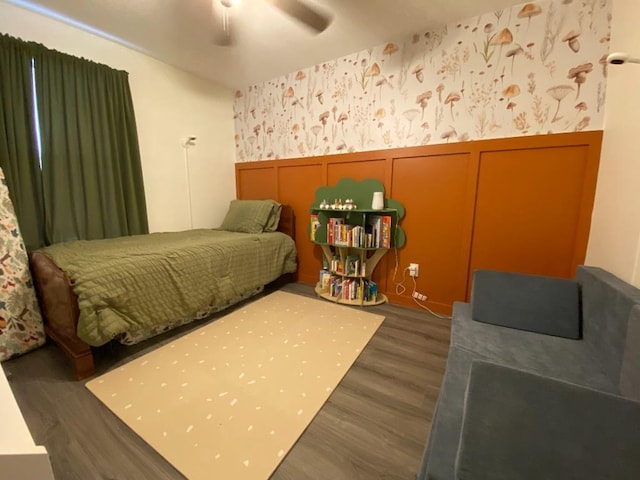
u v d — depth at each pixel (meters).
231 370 1.73
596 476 0.55
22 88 2.07
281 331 2.22
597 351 1.29
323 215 2.99
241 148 3.80
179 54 2.79
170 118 3.09
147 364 1.78
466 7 2.07
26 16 2.08
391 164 2.67
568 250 2.07
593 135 1.88
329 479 1.08
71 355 1.67
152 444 1.22
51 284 1.73
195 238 2.67
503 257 2.30
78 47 2.35
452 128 2.38
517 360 1.26
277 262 3.06
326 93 2.98
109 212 2.62
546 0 1.95
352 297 2.81
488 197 2.29
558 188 2.05
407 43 2.47
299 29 2.34
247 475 1.09
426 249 2.62
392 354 1.93
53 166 2.25
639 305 1.02
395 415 1.40
